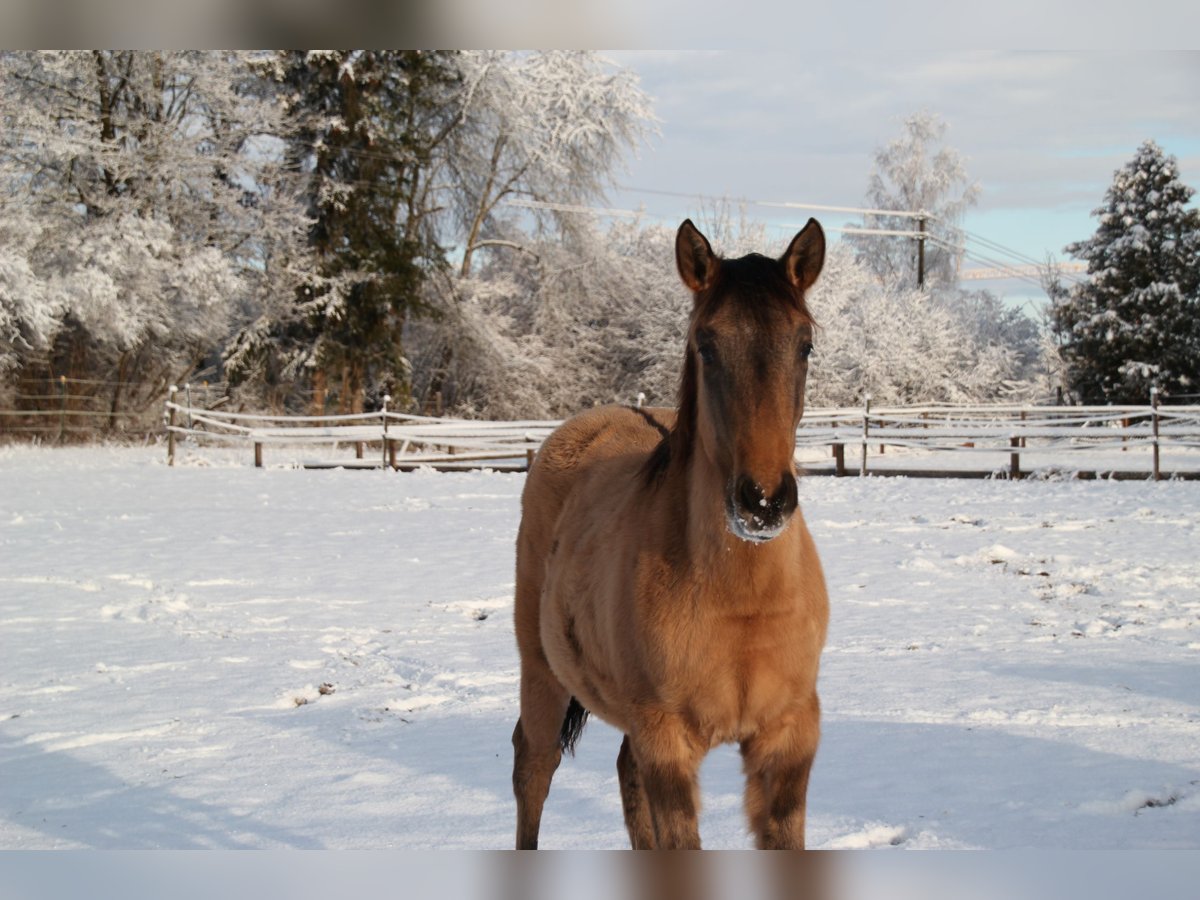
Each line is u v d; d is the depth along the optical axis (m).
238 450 25.23
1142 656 6.29
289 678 6.14
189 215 28.78
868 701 5.45
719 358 2.77
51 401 28.02
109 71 26.88
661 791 2.90
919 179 42.09
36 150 26.31
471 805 4.15
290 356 30.30
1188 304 35.00
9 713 5.46
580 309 35.69
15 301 24.34
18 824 3.97
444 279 33.19
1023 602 7.96
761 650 2.84
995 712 5.19
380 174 30.66
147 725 5.25
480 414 35.06
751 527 2.59
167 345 29.95
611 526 3.29
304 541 11.34
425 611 7.93
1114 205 36.47
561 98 33.91
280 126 29.28
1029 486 15.75
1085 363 35.97
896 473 18.02
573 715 3.98
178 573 9.48
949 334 33.34
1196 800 3.95
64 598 8.45
